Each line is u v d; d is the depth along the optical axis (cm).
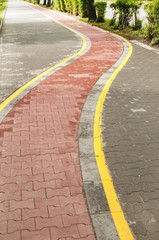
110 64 1062
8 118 613
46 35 1695
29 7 4519
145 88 817
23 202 381
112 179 432
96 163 469
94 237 333
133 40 1516
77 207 376
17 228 341
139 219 361
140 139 545
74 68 1006
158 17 1342
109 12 2928
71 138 541
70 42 1473
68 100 718
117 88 814
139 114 651
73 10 2836
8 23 2303
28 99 720
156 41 1366
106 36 1638
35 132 558
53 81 862
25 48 1343
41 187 409
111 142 533
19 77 903
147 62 1093
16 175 433
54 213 365
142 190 411
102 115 642
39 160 471
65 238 331
